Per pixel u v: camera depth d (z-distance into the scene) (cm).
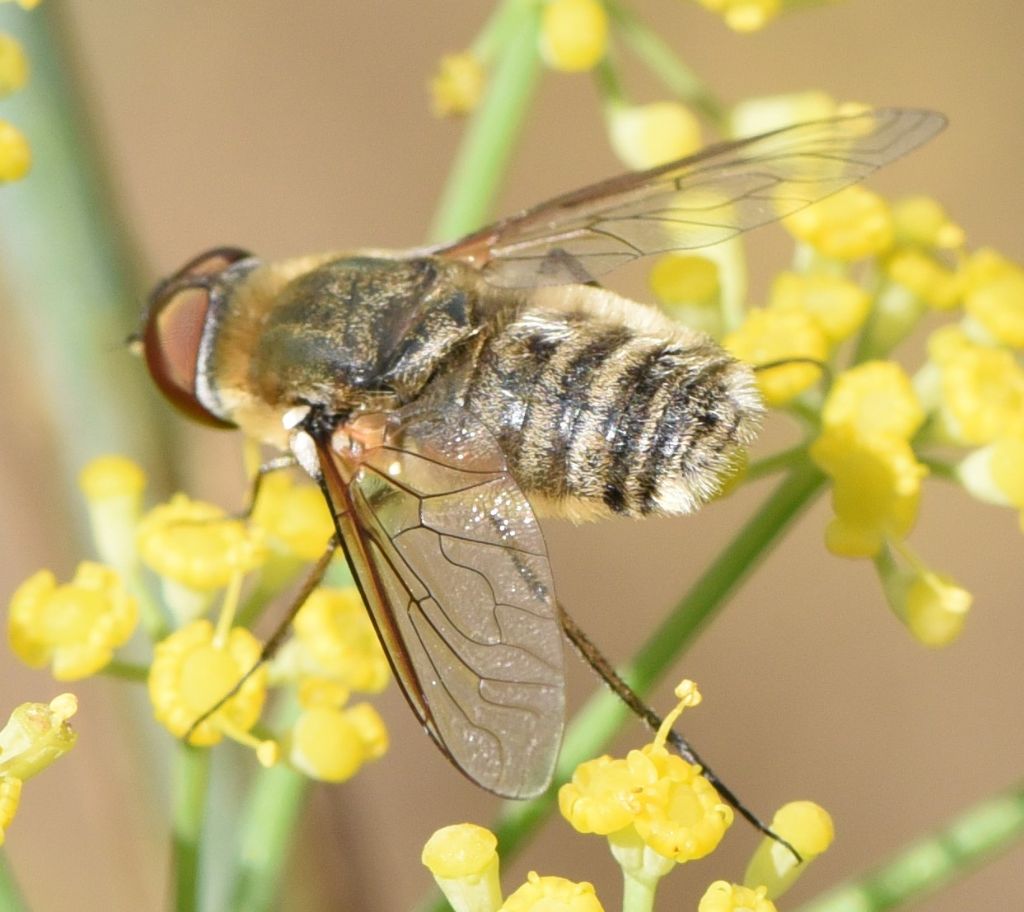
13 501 13
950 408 13
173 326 13
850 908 13
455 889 12
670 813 12
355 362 13
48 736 12
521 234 13
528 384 13
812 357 13
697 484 13
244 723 13
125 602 13
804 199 13
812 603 17
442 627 12
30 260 13
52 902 15
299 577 13
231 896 13
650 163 14
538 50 13
